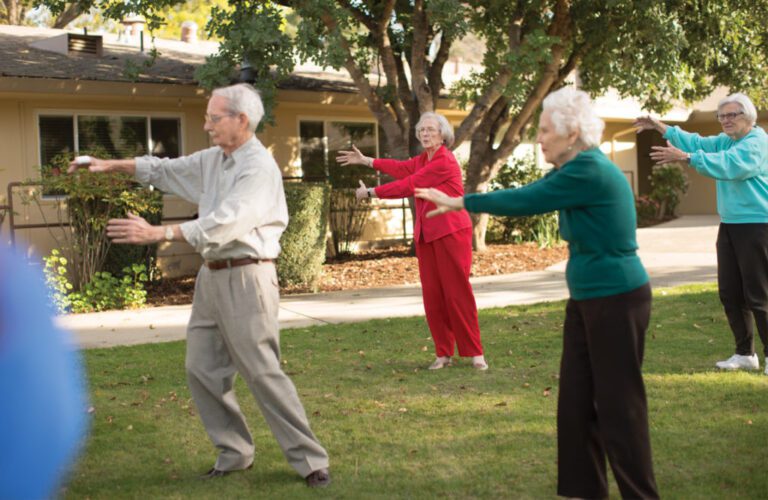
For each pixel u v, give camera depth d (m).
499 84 11.77
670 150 5.44
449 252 6.06
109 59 13.12
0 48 12.70
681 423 4.78
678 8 12.15
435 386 5.80
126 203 10.31
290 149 14.14
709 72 14.03
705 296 9.16
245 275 3.90
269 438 4.78
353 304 9.64
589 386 3.55
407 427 4.89
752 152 5.41
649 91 13.34
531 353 6.74
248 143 3.94
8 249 9.02
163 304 10.22
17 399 4.41
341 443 4.62
